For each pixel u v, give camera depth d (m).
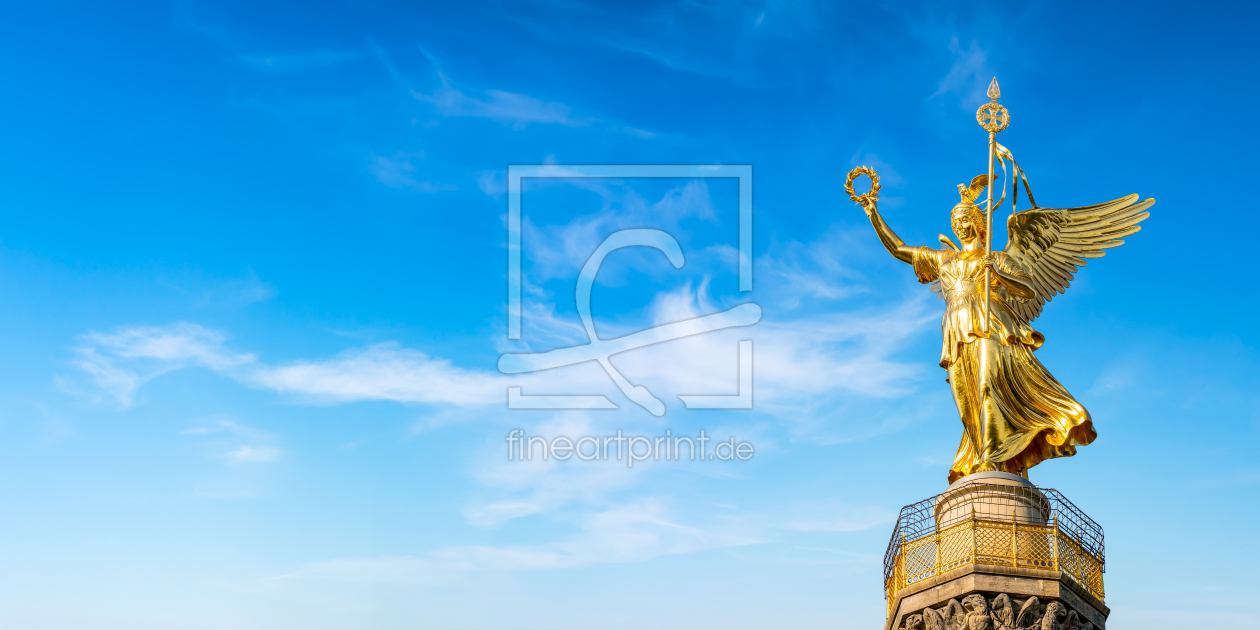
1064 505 33.03
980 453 35.44
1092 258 38.41
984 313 36.50
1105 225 38.53
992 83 39.22
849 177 40.50
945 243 38.78
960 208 38.25
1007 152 38.59
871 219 39.91
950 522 33.88
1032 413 35.59
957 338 36.59
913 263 38.91
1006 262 37.56
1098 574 33.06
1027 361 36.16
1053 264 38.28
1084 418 34.78
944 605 32.12
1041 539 32.22
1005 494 33.44
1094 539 33.41
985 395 35.75
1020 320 37.22
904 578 33.47
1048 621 30.94
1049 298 38.09
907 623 33.03
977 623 31.03
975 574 31.56
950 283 37.56
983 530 32.31
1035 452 35.69
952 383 36.69
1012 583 31.47
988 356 36.03
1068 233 38.50
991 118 38.97
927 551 33.06
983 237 37.81
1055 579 31.52
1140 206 38.69
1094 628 32.25
